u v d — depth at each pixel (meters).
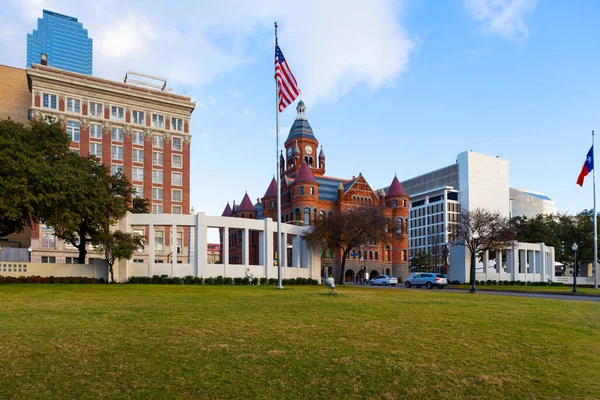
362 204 97.12
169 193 90.56
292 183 97.00
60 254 77.62
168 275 52.59
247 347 13.62
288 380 11.27
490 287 66.00
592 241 98.88
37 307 20.33
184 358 12.48
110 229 51.16
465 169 169.50
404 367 12.30
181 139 93.88
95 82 85.88
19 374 11.08
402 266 101.25
